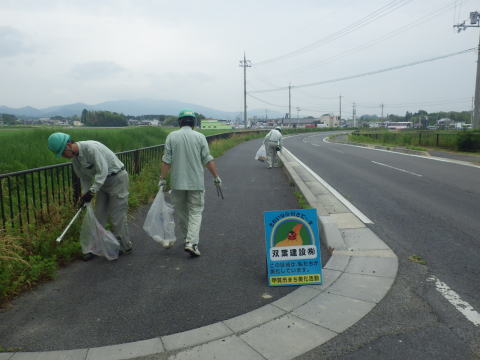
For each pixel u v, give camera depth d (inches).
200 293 141.3
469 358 99.9
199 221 182.5
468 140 797.9
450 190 339.0
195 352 103.9
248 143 1330.0
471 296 134.4
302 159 651.5
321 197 311.7
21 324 119.6
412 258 171.9
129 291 143.3
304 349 104.8
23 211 199.5
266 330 114.6
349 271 158.6
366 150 886.4
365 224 228.8
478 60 864.3
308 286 146.0
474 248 185.5
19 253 159.6
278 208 277.4
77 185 235.0
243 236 211.5
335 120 6043.3
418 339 108.4
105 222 186.1
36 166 322.3
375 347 105.0
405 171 473.4
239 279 154.3
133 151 345.7
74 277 156.8
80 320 121.9
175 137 178.2
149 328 116.6
